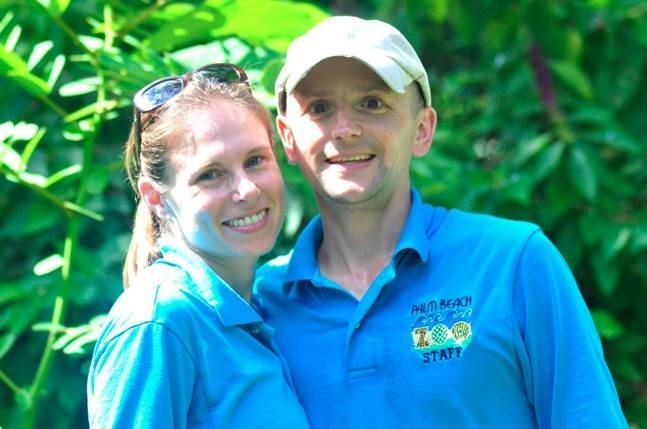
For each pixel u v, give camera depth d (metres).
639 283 7.05
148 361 3.25
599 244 6.75
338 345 3.51
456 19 7.25
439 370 3.37
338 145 3.48
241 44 4.96
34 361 6.11
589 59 7.35
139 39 5.59
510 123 7.30
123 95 4.81
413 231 3.52
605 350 7.04
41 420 6.07
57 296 5.28
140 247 3.71
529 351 3.38
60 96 6.18
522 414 3.42
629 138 6.76
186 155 3.42
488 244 3.48
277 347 3.53
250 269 3.61
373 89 3.46
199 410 3.33
